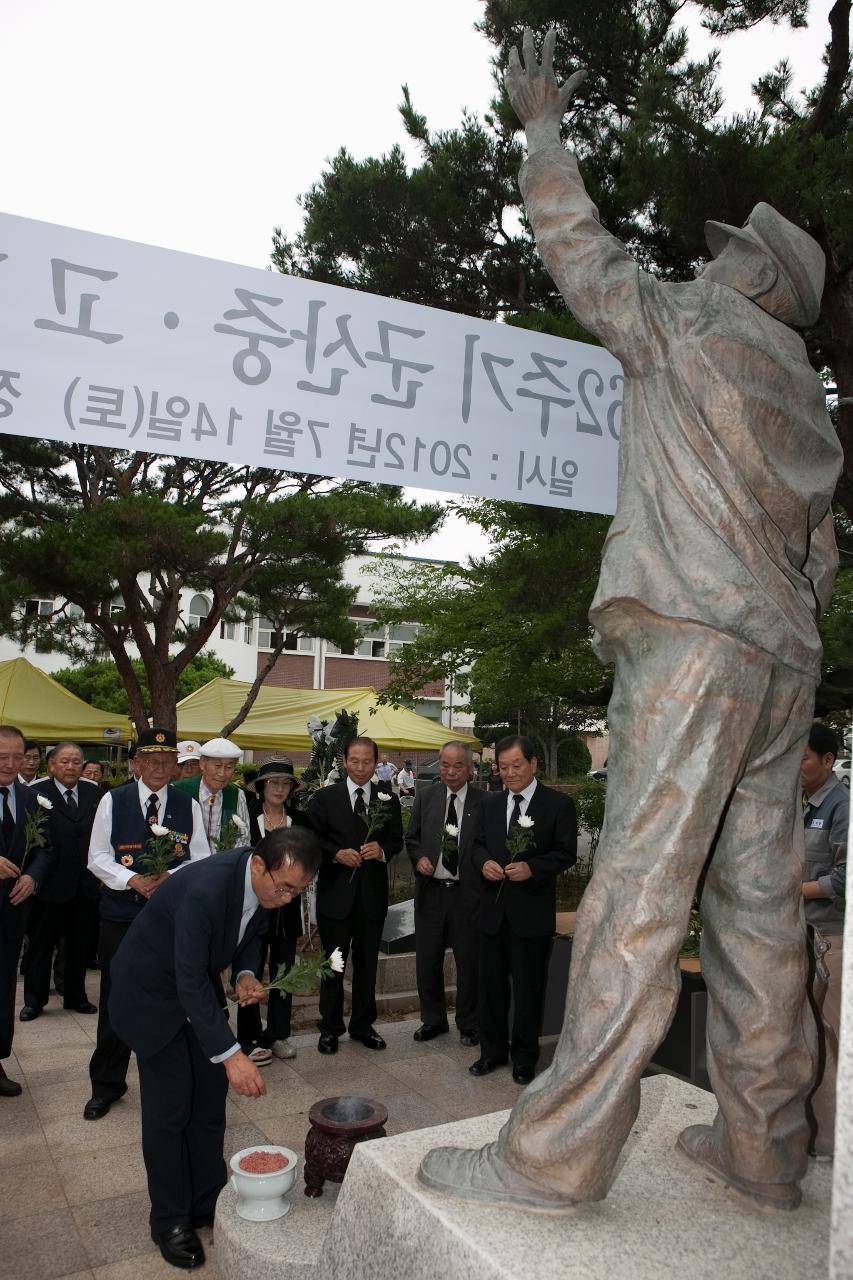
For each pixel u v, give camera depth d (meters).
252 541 10.62
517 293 7.31
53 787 5.74
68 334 3.00
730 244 2.33
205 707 14.02
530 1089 1.90
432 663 9.67
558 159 2.27
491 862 4.64
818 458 2.18
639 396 2.15
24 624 12.22
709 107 4.95
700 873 1.88
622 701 2.02
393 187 6.58
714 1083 2.02
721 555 1.96
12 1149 3.73
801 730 2.05
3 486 11.32
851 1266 1.15
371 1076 4.66
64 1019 5.65
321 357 3.28
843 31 5.53
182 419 3.12
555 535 5.79
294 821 5.38
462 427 3.48
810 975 2.02
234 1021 5.50
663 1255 1.72
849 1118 1.19
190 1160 3.13
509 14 6.45
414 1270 1.84
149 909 3.09
